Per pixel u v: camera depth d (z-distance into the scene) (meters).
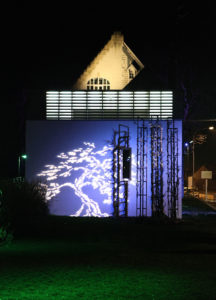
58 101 22.73
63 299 6.55
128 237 14.26
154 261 9.73
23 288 7.19
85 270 8.62
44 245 12.16
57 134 22.56
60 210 22.14
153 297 6.68
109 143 22.38
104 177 22.20
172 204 20.77
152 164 21.14
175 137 22.11
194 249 11.82
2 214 15.37
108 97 22.73
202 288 7.26
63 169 22.36
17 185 18.97
